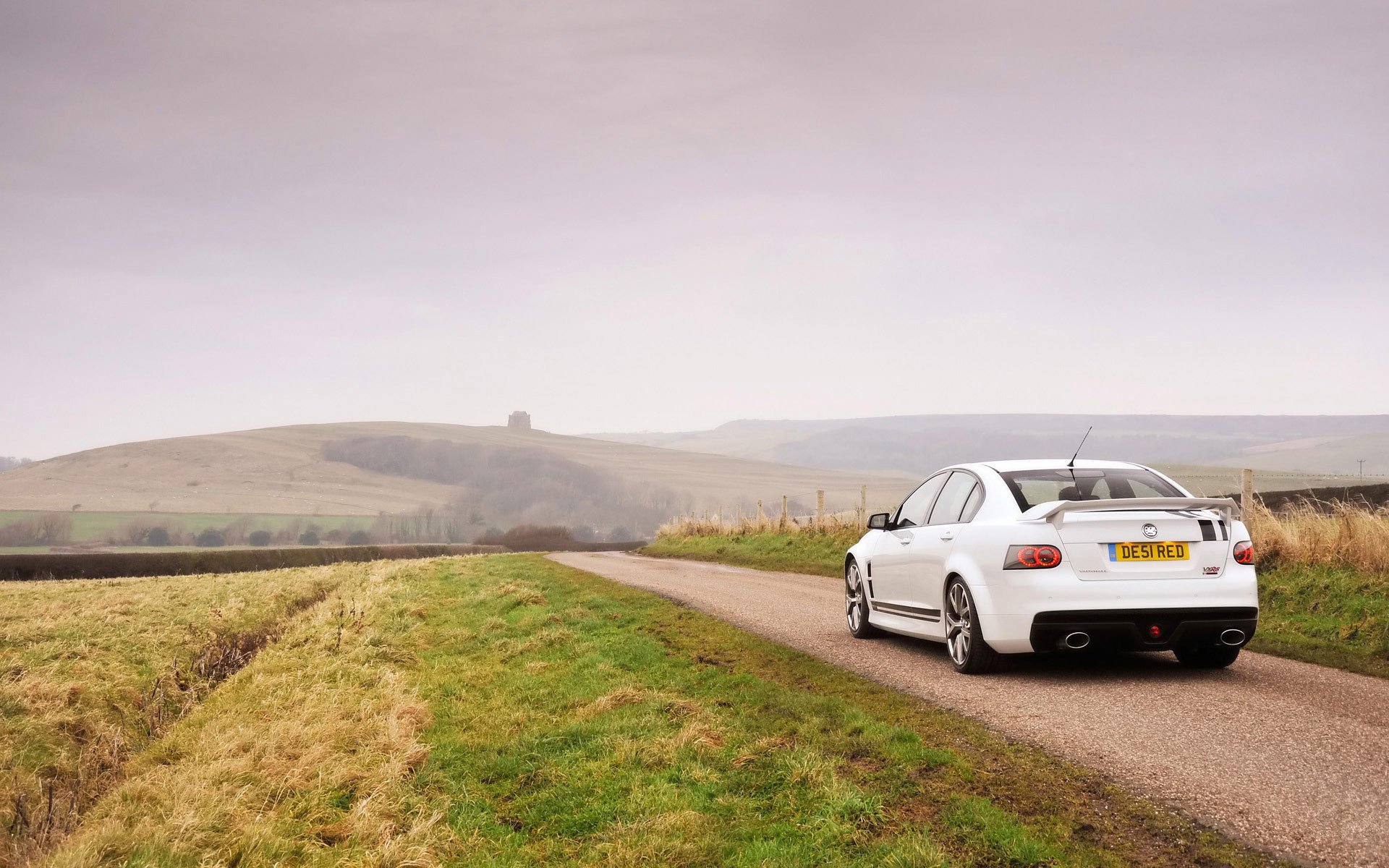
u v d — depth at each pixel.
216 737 7.92
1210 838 4.00
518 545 153.38
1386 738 5.42
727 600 13.79
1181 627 6.91
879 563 9.38
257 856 5.07
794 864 4.07
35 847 6.64
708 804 4.95
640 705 7.03
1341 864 3.69
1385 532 10.90
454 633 12.05
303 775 6.43
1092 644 6.99
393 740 6.95
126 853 5.43
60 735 9.76
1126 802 4.45
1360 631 9.27
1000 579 7.15
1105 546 7.01
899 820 4.45
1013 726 5.84
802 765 5.18
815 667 7.98
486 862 4.64
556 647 10.47
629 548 156.38
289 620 17.34
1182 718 5.99
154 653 14.22
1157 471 8.15
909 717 6.16
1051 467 8.13
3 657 12.85
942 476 9.04
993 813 4.37
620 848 4.48
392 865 4.76
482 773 6.09
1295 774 4.76
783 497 29.91
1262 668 7.77
